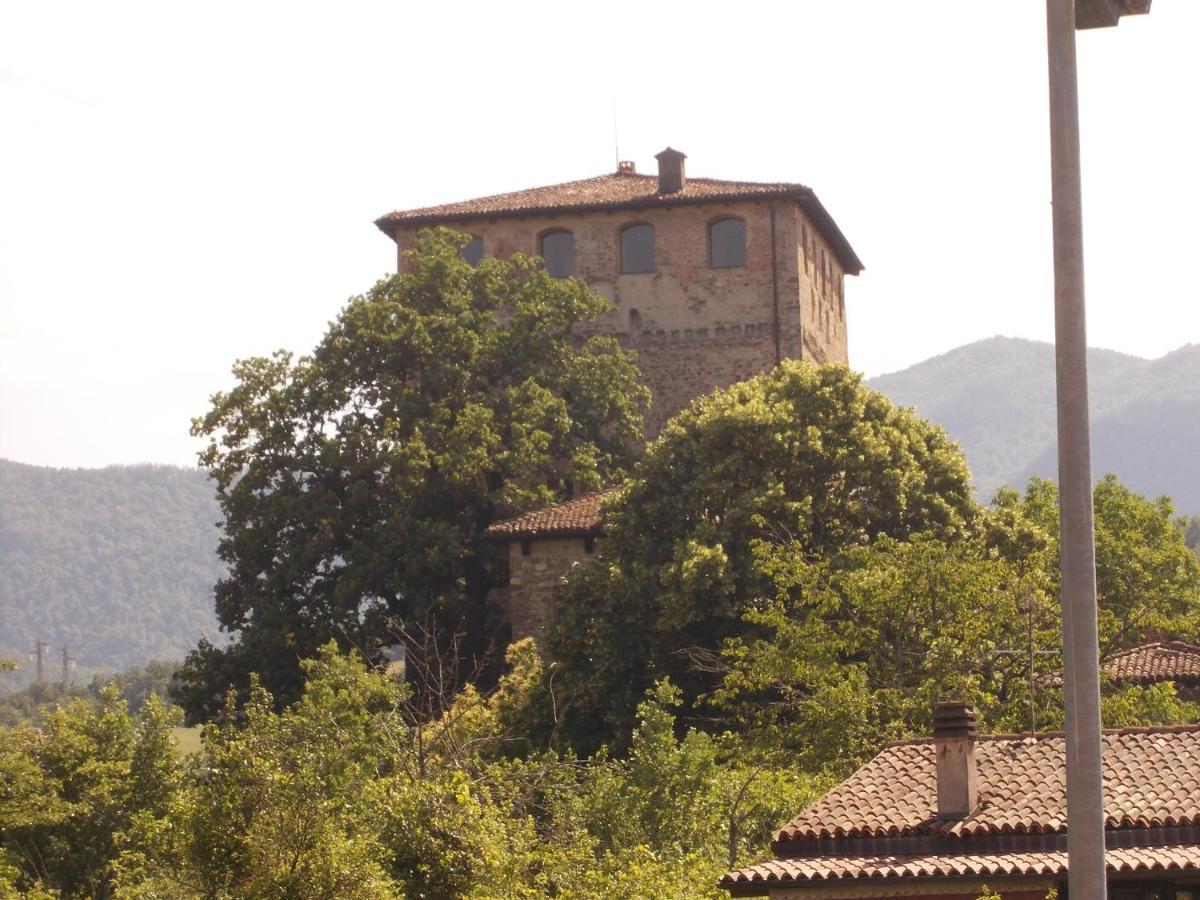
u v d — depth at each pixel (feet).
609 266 504.43
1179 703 289.94
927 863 163.43
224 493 437.99
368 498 422.00
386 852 179.01
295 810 169.89
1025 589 279.49
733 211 499.10
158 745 299.99
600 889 190.70
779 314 494.18
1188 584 409.08
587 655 346.13
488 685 416.26
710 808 245.24
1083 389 94.07
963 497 367.25
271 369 442.50
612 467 449.48
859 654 289.74
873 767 184.96
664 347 499.51
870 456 356.79
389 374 439.22
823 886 163.84
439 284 455.22
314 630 409.28
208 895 169.48
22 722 313.73
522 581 401.08
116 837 230.07
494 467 422.00
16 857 279.08
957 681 264.52
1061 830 165.17
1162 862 156.97
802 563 290.76
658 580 344.90
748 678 281.54
